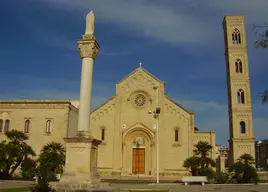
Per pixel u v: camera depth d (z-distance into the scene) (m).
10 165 47.41
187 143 61.72
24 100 63.59
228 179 48.56
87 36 28.36
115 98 64.94
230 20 73.75
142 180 51.53
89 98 27.42
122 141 62.38
